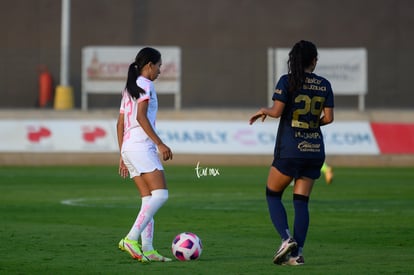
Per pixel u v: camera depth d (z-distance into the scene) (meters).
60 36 121.00
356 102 113.62
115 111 89.06
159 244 37.59
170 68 94.94
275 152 31.33
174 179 73.81
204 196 60.50
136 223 32.06
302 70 30.94
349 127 89.31
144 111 31.53
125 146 32.22
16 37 120.88
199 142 88.06
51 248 35.78
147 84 31.75
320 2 122.88
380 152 88.75
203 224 45.09
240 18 122.62
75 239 38.66
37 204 54.75
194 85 114.00
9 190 63.94
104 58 96.12
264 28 122.44
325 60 96.38
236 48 121.75
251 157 88.00
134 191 63.62
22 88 115.19
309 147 31.00
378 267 30.89
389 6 123.19
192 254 32.50
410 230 42.81
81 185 68.00
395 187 67.94
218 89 114.25
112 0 121.75
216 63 114.12
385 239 39.50
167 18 122.31
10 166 86.19
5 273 29.69
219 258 33.19
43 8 121.19
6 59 115.06
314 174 31.53
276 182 31.39
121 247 32.38
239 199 58.47
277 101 30.97
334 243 38.12
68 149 87.62
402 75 116.06
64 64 101.75
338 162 88.50
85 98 96.12
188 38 122.06
